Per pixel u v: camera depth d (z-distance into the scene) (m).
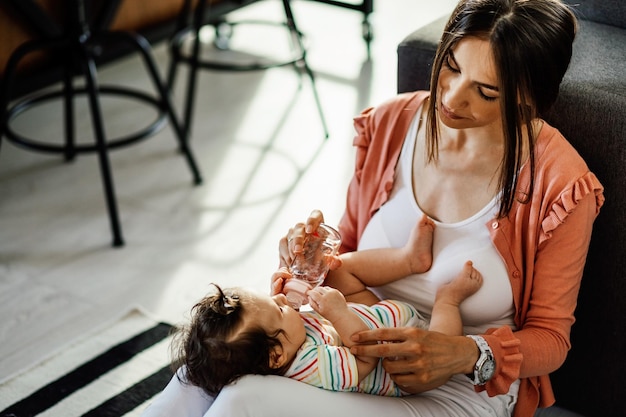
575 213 1.44
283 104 3.53
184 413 1.43
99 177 3.05
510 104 1.34
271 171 3.09
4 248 2.67
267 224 2.79
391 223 1.60
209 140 3.28
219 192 2.97
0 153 3.16
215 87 3.66
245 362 1.37
